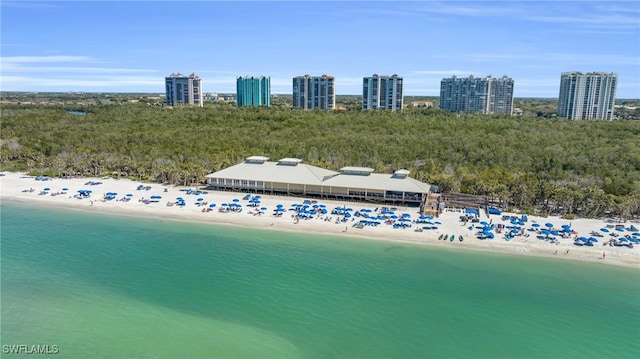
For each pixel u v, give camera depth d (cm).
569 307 6012
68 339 5128
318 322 5547
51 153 15312
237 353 4912
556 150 13538
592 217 9638
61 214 9875
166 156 14388
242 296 6162
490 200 10600
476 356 4941
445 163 13438
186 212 9956
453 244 8144
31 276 6706
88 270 6938
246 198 10919
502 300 6162
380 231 8744
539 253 7769
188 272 6900
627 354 5038
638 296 6331
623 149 13300
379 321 5594
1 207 10388
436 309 5900
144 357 4819
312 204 10550
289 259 7431
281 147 14875
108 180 13112
